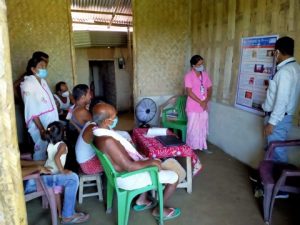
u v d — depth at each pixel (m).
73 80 4.12
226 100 3.74
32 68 2.74
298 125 2.57
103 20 5.86
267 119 2.63
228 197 2.63
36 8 3.73
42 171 2.06
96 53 6.51
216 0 3.80
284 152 2.53
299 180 2.17
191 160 2.66
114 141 1.92
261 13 2.95
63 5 3.86
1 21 0.96
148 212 2.41
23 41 3.75
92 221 2.29
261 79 3.00
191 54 4.67
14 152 1.08
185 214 2.37
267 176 2.20
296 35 2.52
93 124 2.23
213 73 4.02
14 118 1.07
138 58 4.45
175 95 4.73
